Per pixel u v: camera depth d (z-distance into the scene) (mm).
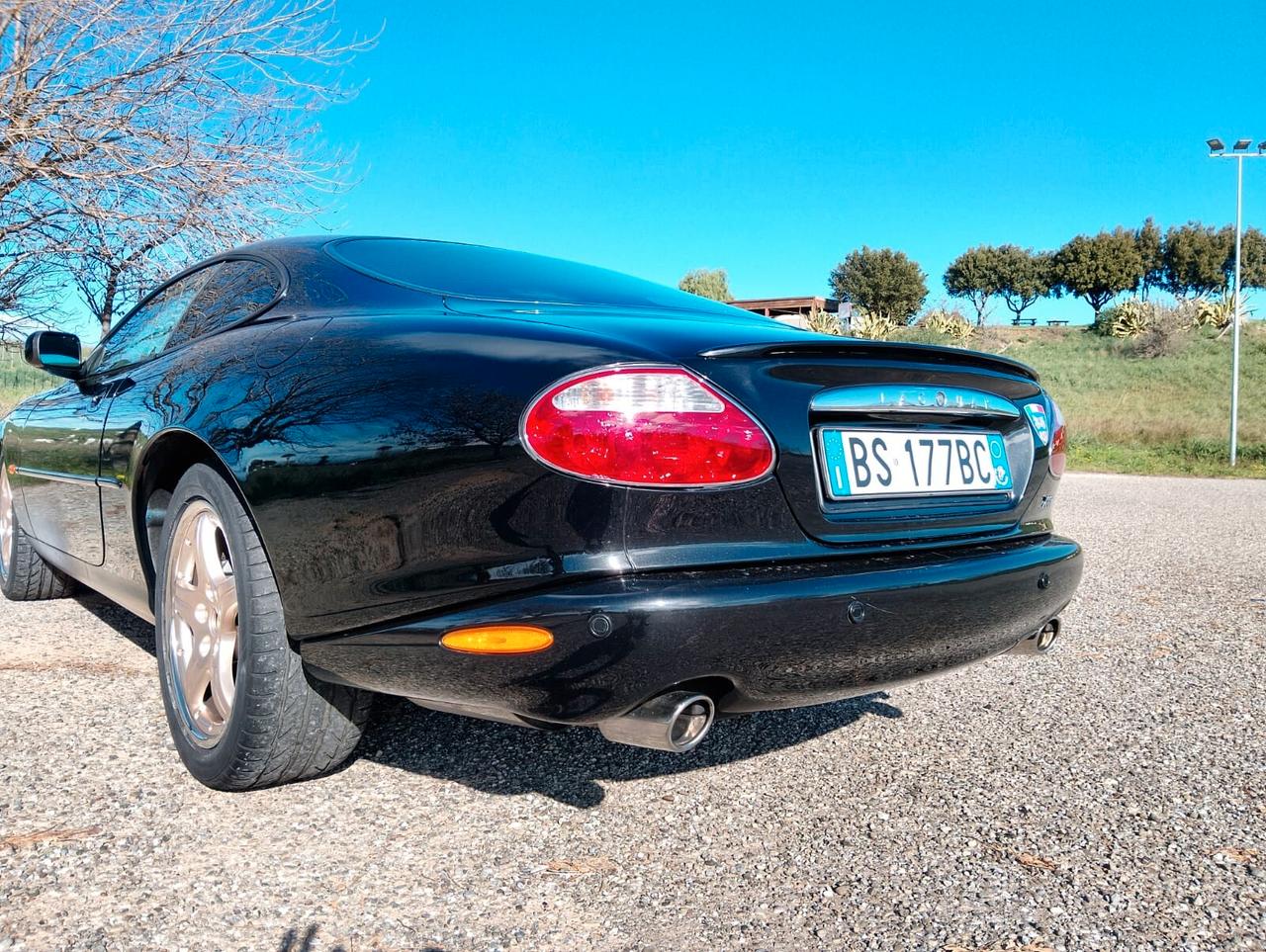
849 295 65875
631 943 1470
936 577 1759
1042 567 2014
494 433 1544
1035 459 2186
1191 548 6129
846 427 1772
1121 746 2387
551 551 1513
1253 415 25266
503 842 1791
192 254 8422
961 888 1666
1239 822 1955
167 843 1732
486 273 2375
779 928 1524
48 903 1518
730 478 1581
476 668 1535
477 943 1456
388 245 2533
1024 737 2443
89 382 2945
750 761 2248
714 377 1609
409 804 1941
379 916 1518
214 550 2035
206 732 1990
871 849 1808
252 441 1823
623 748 2287
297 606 1750
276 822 1833
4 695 2531
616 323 1859
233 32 7820
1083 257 70938
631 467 1512
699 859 1750
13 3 6457
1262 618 3932
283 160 8375
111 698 2533
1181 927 1549
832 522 1719
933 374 1918
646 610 1467
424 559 1586
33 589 3703
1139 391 30766
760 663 1558
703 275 58375
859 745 2369
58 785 1964
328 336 1936
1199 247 69250
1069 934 1524
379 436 1649
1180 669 3121
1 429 3639
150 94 7910
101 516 2600
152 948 1407
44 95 7555
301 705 1849
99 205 7875
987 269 74000
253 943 1432
